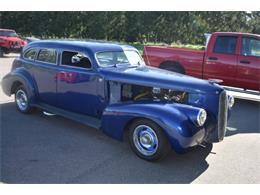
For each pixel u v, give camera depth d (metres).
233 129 6.33
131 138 4.80
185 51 9.05
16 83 6.89
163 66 9.36
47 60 6.30
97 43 6.02
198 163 4.65
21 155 4.71
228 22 48.19
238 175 4.31
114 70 5.45
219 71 8.65
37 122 6.26
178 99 4.98
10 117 6.52
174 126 4.31
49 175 4.14
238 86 8.53
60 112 6.10
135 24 37.06
